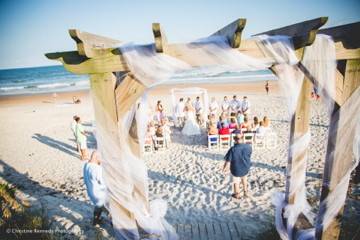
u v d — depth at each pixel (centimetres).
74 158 971
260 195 617
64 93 3098
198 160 866
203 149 964
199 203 602
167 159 895
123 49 297
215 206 584
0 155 1040
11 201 590
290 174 419
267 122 922
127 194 355
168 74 304
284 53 302
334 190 342
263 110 1554
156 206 519
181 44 297
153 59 298
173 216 554
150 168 830
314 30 262
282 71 324
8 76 6419
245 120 966
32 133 1349
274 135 925
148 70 301
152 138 970
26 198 659
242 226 501
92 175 490
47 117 1734
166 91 2631
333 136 328
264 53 301
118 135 328
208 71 305
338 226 357
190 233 485
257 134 920
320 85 309
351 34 296
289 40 301
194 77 4031
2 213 549
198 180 720
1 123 1634
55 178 802
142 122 402
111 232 496
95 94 316
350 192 573
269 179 697
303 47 297
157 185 711
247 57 300
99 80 311
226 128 942
